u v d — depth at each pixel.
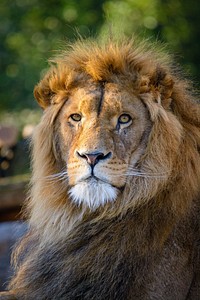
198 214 10.73
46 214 10.73
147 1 28.92
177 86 10.83
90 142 10.09
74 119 10.49
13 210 16.33
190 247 10.62
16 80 31.22
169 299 10.46
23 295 10.94
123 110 10.34
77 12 30.67
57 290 10.62
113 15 28.47
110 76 10.52
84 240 10.56
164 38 29.08
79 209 10.50
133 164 10.32
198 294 10.69
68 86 10.62
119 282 10.35
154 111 10.38
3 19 32.75
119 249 10.38
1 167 19.53
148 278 10.37
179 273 10.50
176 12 30.14
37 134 10.86
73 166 10.23
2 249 15.64
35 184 10.88
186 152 10.46
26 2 32.62
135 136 10.34
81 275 10.51
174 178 10.34
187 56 30.34
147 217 10.35
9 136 19.70
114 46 10.88
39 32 32.34
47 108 10.86
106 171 10.10
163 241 10.39
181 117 10.66
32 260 11.00
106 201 10.29
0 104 31.20
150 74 10.55
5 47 32.44
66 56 11.03
